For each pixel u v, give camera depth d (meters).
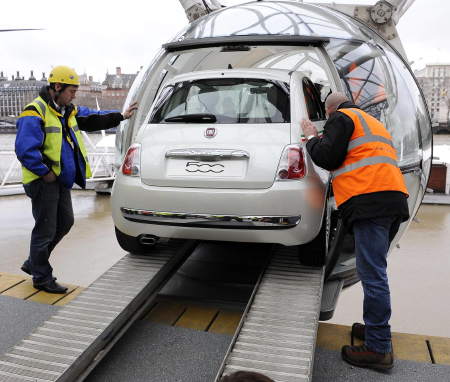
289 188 2.93
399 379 2.69
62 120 3.77
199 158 3.09
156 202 3.15
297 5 5.38
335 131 2.75
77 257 7.43
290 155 2.98
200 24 5.21
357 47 4.80
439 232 9.42
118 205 3.33
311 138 2.87
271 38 3.84
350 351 2.83
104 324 2.86
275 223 2.96
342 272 4.13
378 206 2.67
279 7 5.25
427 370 2.78
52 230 3.81
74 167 3.79
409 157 4.75
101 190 12.92
